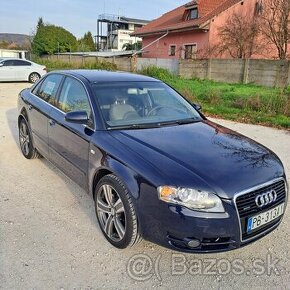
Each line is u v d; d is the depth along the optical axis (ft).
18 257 9.36
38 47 154.10
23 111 17.20
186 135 11.15
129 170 9.19
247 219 8.65
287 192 10.14
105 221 10.45
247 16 84.38
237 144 10.98
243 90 49.24
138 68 80.53
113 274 8.89
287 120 29.96
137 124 11.76
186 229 8.33
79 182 12.03
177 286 8.58
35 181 14.62
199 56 84.64
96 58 96.94
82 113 11.34
